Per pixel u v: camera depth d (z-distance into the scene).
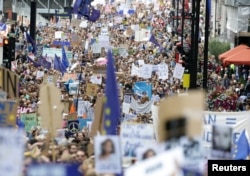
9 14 153.62
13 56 73.00
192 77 60.81
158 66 81.19
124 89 69.31
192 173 19.42
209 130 30.28
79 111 56.34
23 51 108.88
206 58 61.75
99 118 29.17
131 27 155.75
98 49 113.12
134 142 27.45
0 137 20.05
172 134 19.27
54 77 73.38
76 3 96.50
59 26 165.12
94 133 29.34
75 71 85.75
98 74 77.50
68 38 141.88
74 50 117.56
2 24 114.00
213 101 67.19
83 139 37.31
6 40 70.38
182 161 18.86
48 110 31.80
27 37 102.69
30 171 21.14
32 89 67.88
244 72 92.38
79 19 165.50
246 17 88.50
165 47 125.38
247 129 34.94
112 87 26.77
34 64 93.69
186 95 19.34
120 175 22.89
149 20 183.12
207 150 30.17
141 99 60.62
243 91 75.56
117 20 178.00
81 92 70.00
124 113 56.91
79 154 28.61
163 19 179.12
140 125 27.55
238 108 65.81
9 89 41.31
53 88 31.75
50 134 31.78
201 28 124.75
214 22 143.00
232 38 106.25
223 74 97.38
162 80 80.69
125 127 27.50
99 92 65.06
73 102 59.72
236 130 34.88
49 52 102.88
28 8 186.00
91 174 23.31
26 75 80.75
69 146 30.55
